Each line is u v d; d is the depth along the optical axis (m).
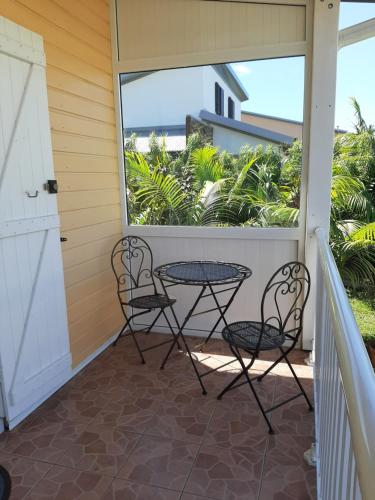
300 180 2.90
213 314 3.27
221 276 2.54
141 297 3.04
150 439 2.02
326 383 1.44
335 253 3.85
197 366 2.80
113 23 3.02
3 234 1.99
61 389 2.52
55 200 2.39
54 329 2.45
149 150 3.24
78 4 2.62
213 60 2.90
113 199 3.19
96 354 2.99
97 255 2.98
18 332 2.14
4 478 1.17
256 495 1.66
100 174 2.98
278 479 1.74
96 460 1.88
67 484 1.73
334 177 4.10
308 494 1.66
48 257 2.35
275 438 2.02
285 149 2.91
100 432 2.09
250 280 3.12
